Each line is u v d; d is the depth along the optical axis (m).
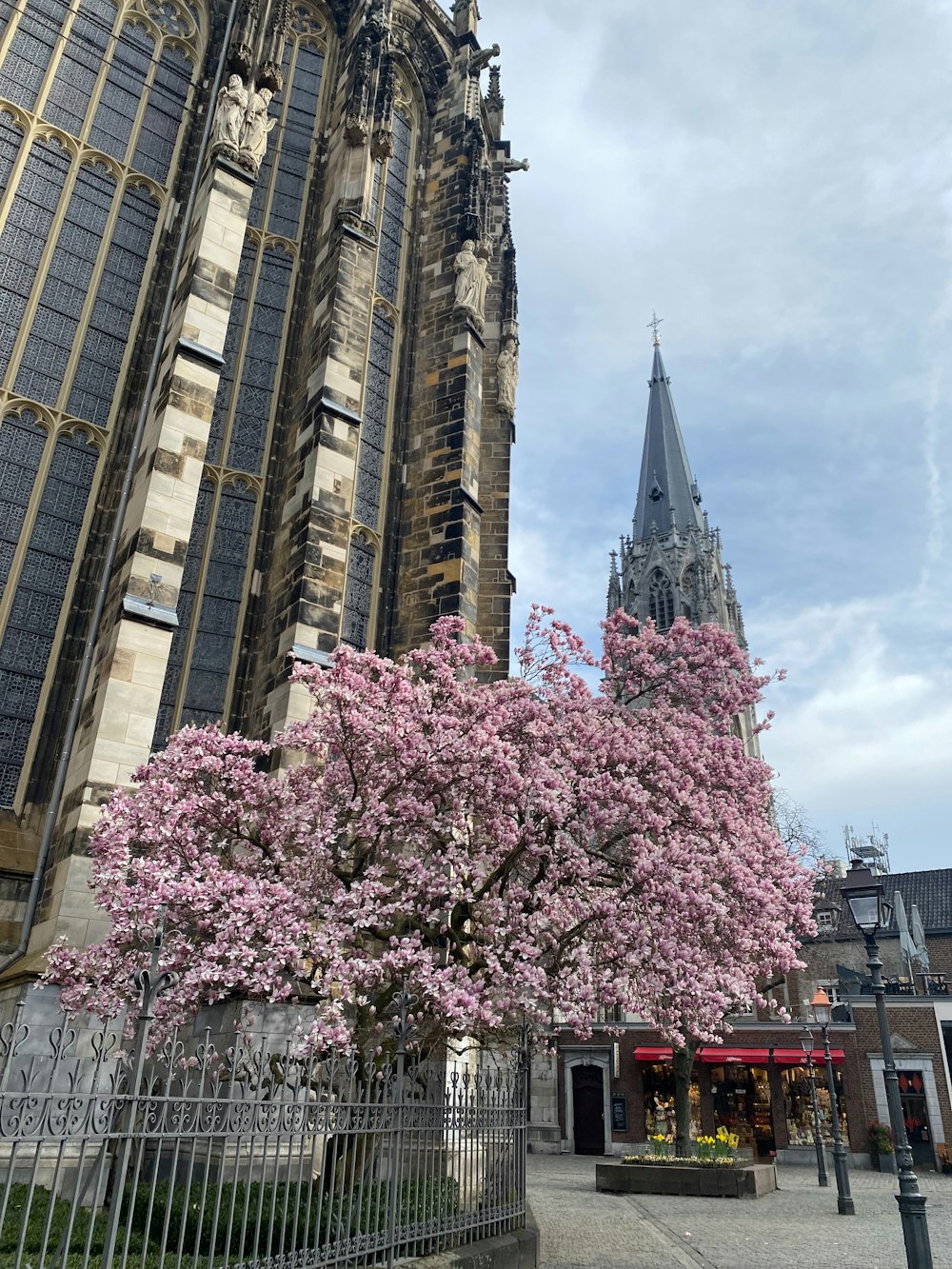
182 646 19.94
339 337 22.11
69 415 19.62
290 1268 7.32
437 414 25.39
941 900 47.88
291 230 25.19
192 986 10.21
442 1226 9.60
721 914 13.36
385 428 25.28
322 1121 8.02
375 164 25.61
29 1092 5.47
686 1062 26.23
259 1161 11.86
